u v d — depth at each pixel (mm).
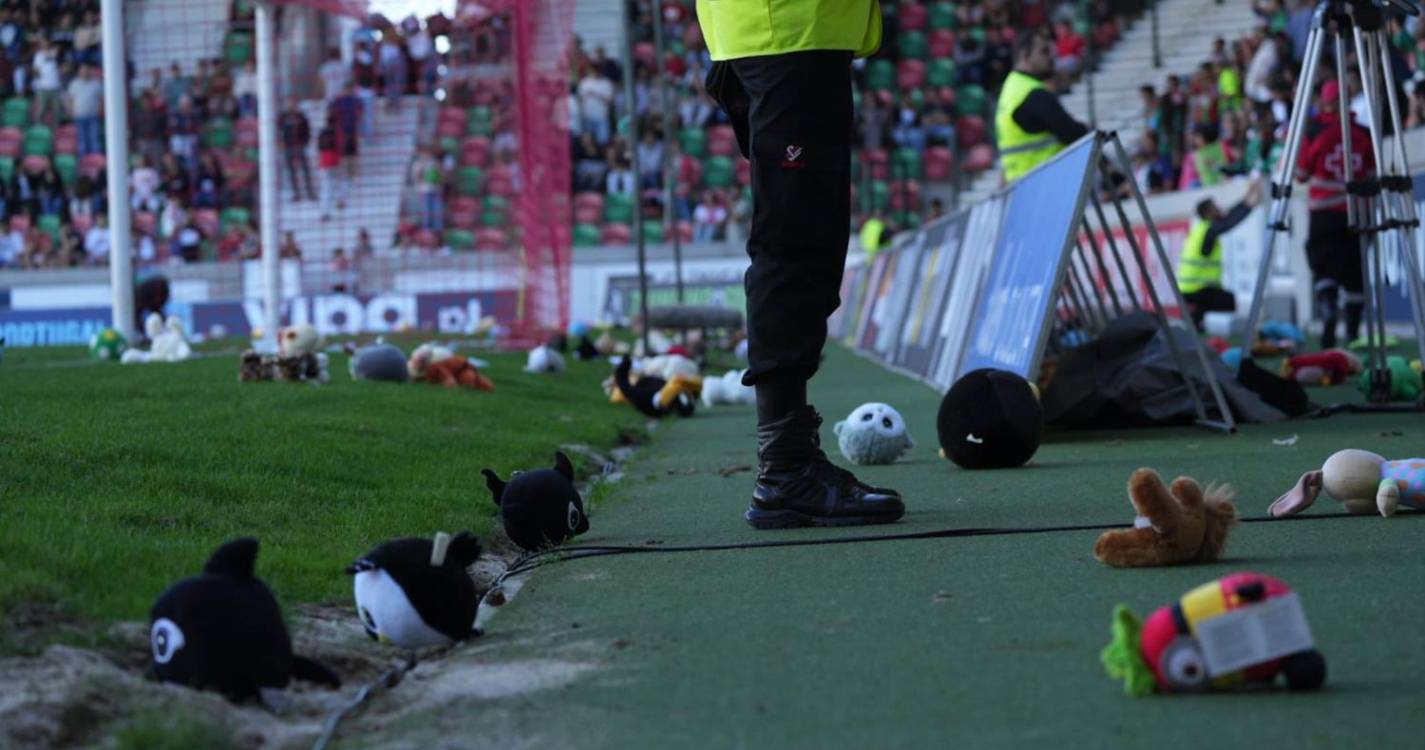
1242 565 10000
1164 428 20750
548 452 19422
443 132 64500
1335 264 35531
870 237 59781
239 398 23094
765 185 12633
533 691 7684
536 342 46125
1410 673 7109
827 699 7273
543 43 48219
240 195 72438
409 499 14211
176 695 7098
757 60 12539
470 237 65062
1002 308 24891
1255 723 6453
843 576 10469
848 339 64312
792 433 12891
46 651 7570
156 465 14289
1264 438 18938
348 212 64812
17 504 11438
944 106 78562
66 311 70188
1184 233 53688
